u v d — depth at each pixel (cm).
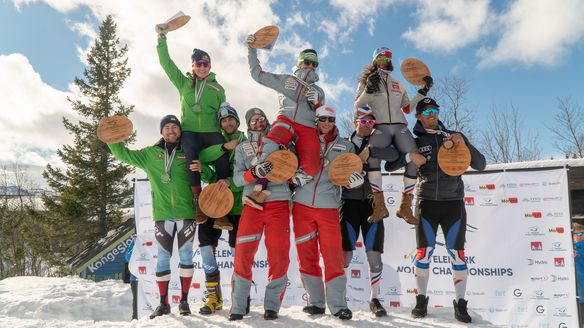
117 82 2744
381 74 470
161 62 489
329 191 418
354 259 626
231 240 489
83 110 2653
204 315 432
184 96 483
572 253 571
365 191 460
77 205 2448
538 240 584
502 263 591
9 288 1020
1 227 2944
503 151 2514
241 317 405
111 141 451
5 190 3488
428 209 443
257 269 643
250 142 430
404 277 614
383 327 382
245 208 420
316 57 446
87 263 1568
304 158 412
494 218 599
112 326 414
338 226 419
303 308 443
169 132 453
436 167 443
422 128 462
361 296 618
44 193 2589
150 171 459
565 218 579
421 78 507
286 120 426
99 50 2733
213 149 454
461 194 445
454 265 437
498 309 585
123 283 1166
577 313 561
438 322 413
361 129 454
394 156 434
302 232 418
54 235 2466
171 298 659
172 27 484
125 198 2544
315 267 426
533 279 580
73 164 2512
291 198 429
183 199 452
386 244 623
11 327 422
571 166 885
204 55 479
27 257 2925
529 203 591
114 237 1609
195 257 661
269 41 459
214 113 483
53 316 819
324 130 419
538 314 573
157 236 452
